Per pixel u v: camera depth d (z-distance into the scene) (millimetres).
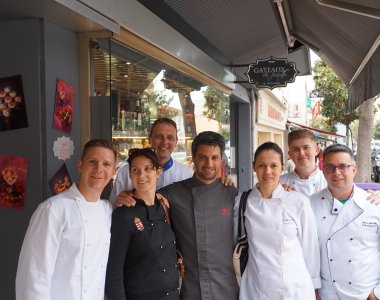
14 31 2934
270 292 2430
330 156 2594
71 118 3234
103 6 3061
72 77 3240
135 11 3617
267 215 2492
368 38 4215
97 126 3377
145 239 2254
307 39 7520
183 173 3432
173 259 2387
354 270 2557
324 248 2650
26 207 2977
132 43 3664
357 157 9406
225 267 2568
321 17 5320
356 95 5984
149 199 2375
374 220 2566
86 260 2051
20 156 2973
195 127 6027
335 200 2645
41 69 2934
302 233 2523
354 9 3443
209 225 2561
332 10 4574
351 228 2570
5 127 2984
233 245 2676
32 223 2000
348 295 2562
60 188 3094
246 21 5766
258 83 6941
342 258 2582
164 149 3250
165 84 4781
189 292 2523
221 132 7652
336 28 5141
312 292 2484
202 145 2596
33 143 2951
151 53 4090
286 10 6152
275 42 7430
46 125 2955
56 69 3051
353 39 4801
